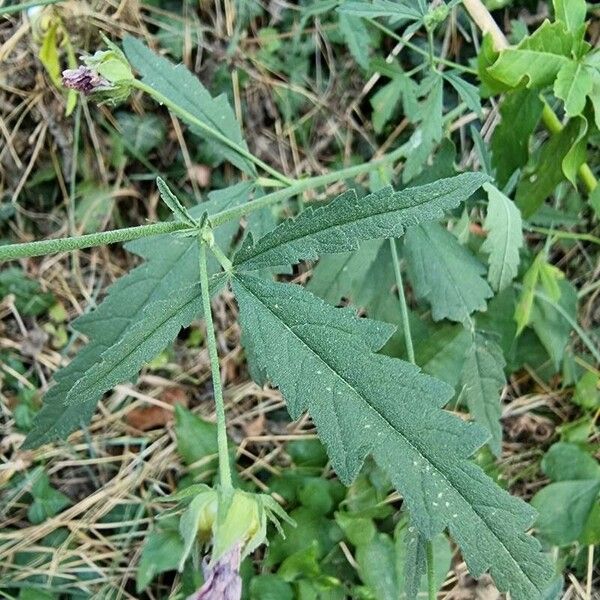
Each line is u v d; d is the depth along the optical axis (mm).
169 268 292
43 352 387
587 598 342
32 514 361
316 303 235
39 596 345
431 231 310
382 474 341
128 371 235
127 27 380
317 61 392
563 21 284
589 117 300
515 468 363
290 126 396
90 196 391
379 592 330
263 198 278
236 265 241
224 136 302
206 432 360
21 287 387
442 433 228
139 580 341
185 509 235
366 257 313
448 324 346
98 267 395
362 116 396
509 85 289
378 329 232
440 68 371
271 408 377
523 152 316
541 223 355
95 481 373
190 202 396
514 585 228
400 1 308
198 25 386
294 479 356
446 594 344
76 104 378
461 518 228
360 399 231
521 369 375
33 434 289
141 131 385
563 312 349
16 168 386
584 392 360
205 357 389
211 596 214
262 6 388
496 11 377
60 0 297
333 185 392
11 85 377
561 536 338
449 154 310
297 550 340
